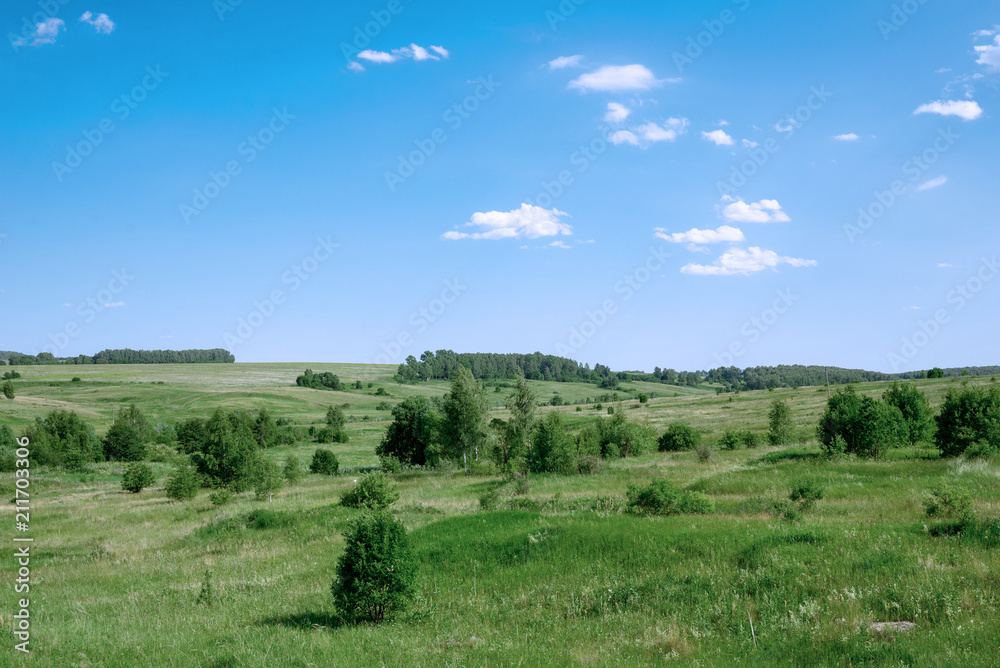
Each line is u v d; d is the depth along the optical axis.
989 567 9.95
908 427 33.94
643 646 8.84
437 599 12.75
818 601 9.55
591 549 14.42
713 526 15.19
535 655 8.56
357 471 55.66
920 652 7.27
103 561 21.56
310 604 13.26
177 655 9.38
